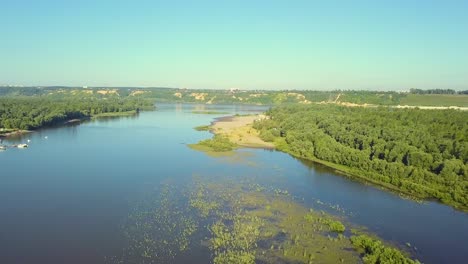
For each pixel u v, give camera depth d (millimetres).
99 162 121438
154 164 119438
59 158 127250
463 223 77438
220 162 124000
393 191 97000
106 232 68875
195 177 104750
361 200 89750
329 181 105000
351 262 59719
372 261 59062
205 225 72125
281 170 116000
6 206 81312
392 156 115375
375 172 110875
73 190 92375
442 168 101625
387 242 67938
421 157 108812
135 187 95000
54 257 59844
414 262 57344
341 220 77125
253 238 66938
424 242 68375
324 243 66000
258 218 76125
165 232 69000
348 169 118062
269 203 85438
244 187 96812
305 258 60500
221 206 82438
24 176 104438
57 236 67125
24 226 71188
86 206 81562
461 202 88250
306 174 111875
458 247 66688
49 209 79750
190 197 87812
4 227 70688
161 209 80125
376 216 79938
